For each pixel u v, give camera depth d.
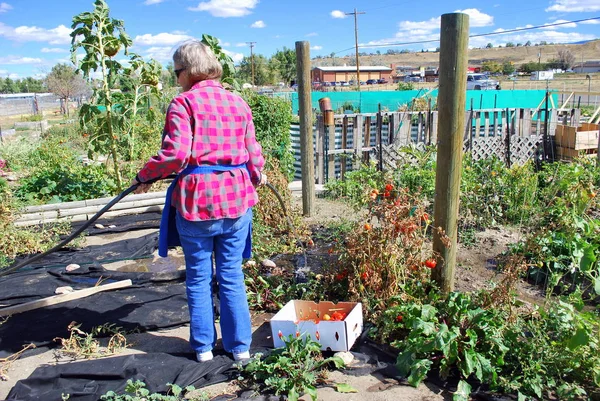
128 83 7.91
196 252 3.01
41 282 4.60
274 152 9.30
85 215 6.71
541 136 9.71
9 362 3.27
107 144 7.59
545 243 4.30
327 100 8.83
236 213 2.97
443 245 3.53
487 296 3.35
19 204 6.51
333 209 6.89
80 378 3.01
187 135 2.77
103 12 6.93
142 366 3.07
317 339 3.14
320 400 2.79
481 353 2.95
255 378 2.94
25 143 12.71
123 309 3.98
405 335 3.32
